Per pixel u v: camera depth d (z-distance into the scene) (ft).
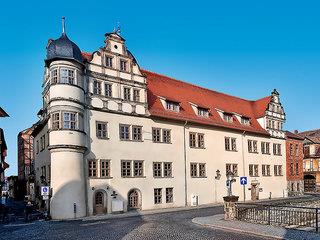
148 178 106.83
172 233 56.75
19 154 183.32
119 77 104.88
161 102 118.73
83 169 92.32
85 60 98.43
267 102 163.22
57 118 90.33
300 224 66.03
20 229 67.26
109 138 99.66
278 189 159.74
